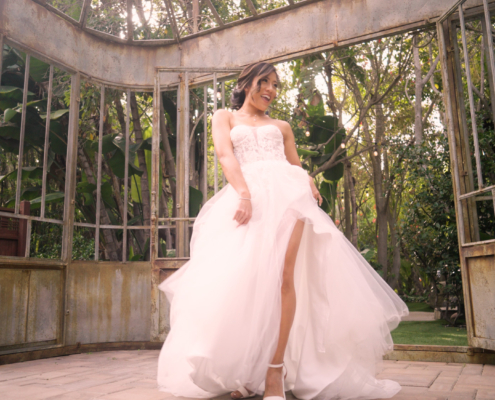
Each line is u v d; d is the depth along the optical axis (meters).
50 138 5.55
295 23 3.79
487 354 2.86
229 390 1.79
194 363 1.65
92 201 5.86
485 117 4.73
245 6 7.38
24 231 3.40
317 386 1.78
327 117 8.30
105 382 2.22
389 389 1.87
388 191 11.05
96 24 5.76
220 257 1.74
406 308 1.90
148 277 3.95
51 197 5.45
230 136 2.02
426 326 5.31
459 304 5.41
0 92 5.46
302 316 1.95
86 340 3.64
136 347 3.81
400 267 12.68
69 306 3.54
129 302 3.88
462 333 4.58
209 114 6.63
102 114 4.05
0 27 3.15
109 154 6.12
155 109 3.92
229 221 1.85
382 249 11.23
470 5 3.17
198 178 6.69
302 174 1.99
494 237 4.59
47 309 3.39
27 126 5.47
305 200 1.84
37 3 3.46
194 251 1.87
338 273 1.84
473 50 5.60
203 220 1.96
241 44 3.98
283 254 1.70
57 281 3.50
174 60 4.23
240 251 1.72
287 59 3.79
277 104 9.60
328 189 9.66
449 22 3.27
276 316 1.64
